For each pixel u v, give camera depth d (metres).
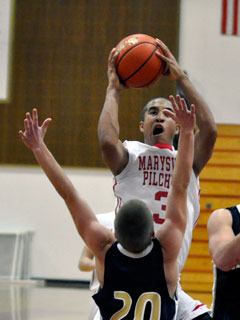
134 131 16.50
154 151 6.08
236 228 4.72
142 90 16.52
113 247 4.80
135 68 5.98
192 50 16.47
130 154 6.07
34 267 16.58
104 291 4.80
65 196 4.95
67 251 16.58
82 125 16.64
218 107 16.36
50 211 16.70
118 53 6.04
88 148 16.62
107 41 16.66
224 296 4.70
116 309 4.73
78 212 4.92
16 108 16.70
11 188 16.70
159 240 4.80
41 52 16.70
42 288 15.04
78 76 16.70
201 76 16.42
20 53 16.70
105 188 16.58
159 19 16.58
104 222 6.95
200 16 16.50
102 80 16.64
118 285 4.75
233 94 16.36
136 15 16.64
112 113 5.89
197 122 6.00
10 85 16.70
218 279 4.73
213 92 16.38
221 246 4.50
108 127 5.83
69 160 16.64
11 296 12.91
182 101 4.87
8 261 16.42
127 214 4.68
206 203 16.23
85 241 4.93
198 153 6.00
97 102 16.64
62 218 16.64
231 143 16.31
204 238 16.16
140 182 6.04
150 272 4.75
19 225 16.70
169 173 6.07
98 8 16.70
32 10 16.70
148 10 16.62
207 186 16.27
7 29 16.70
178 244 4.80
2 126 16.73
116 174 6.07
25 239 16.55
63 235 16.61
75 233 16.61
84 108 16.66
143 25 16.62
